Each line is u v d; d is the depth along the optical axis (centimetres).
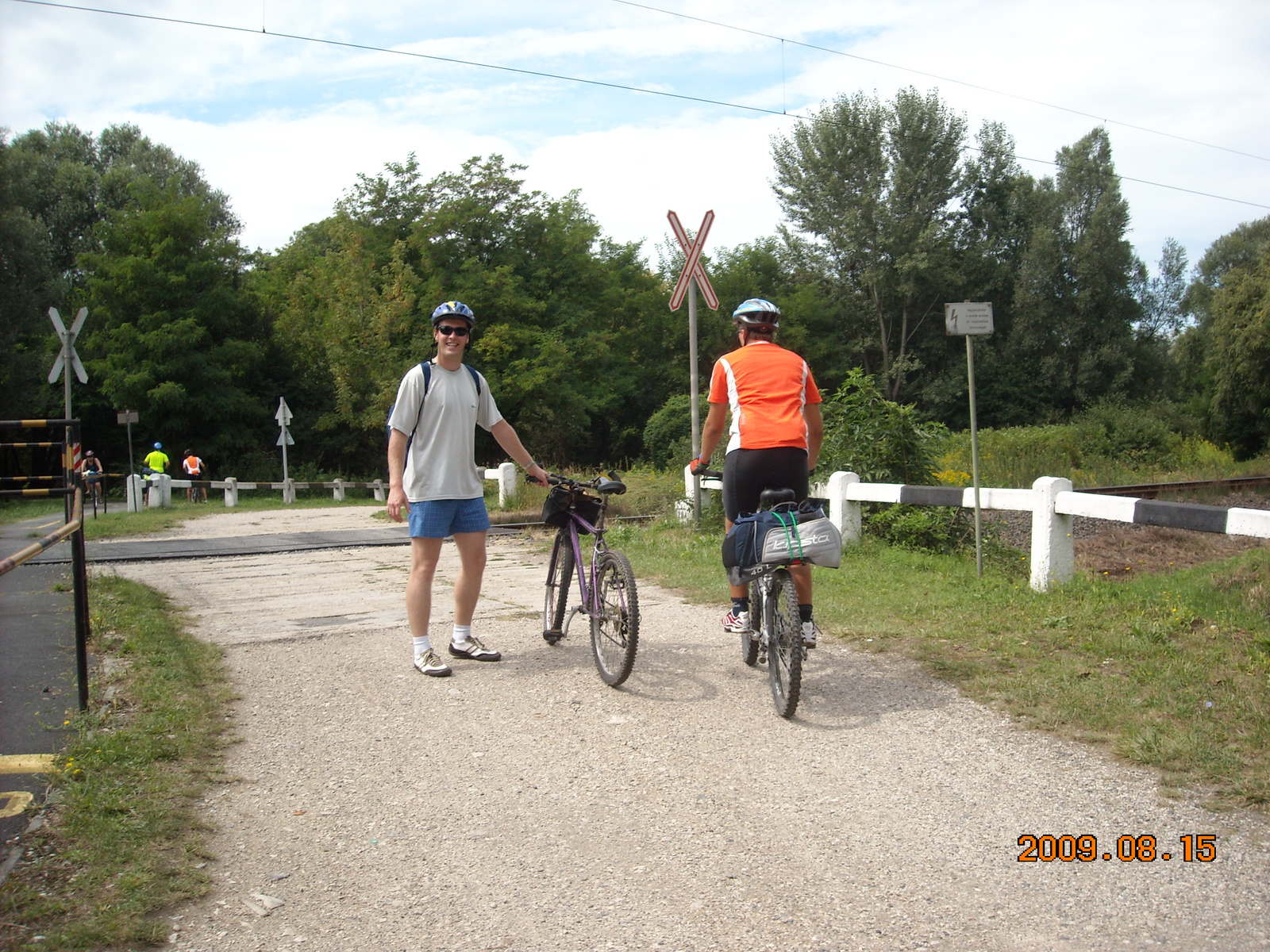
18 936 267
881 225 4781
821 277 5056
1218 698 432
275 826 346
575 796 370
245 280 4038
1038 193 5147
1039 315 4944
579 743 427
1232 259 6719
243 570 997
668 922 279
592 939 271
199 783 381
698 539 1039
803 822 343
